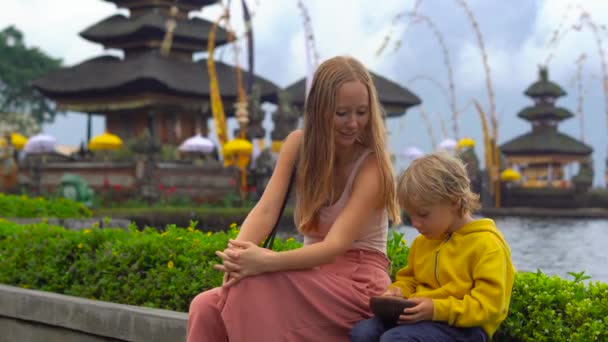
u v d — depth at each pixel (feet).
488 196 147.23
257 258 10.48
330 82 11.25
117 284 16.49
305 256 10.65
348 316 10.82
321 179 11.50
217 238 16.85
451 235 10.43
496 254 9.82
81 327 15.30
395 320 10.10
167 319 13.73
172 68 120.98
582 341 10.82
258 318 10.46
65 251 17.99
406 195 10.31
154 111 119.55
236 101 128.06
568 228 88.22
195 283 15.33
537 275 12.57
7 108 222.28
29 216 40.96
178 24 125.18
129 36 124.06
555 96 191.42
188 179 102.42
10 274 18.86
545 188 151.02
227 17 110.63
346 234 11.10
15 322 16.89
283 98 115.65
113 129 125.70
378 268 11.64
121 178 100.63
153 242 16.63
